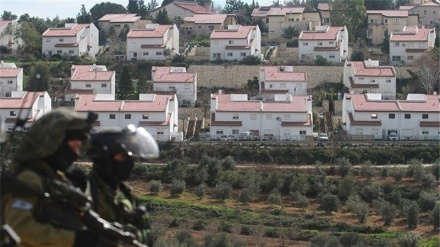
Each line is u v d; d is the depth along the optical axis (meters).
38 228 16.34
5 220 16.55
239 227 156.12
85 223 16.69
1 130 17.92
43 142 17.17
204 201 185.38
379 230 160.12
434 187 188.12
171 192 189.38
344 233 153.62
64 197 16.66
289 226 162.12
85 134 17.72
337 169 199.00
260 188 190.38
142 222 18.34
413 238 147.75
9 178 16.58
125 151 18.33
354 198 178.38
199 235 155.00
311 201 184.12
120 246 17.86
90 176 18.08
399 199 179.50
